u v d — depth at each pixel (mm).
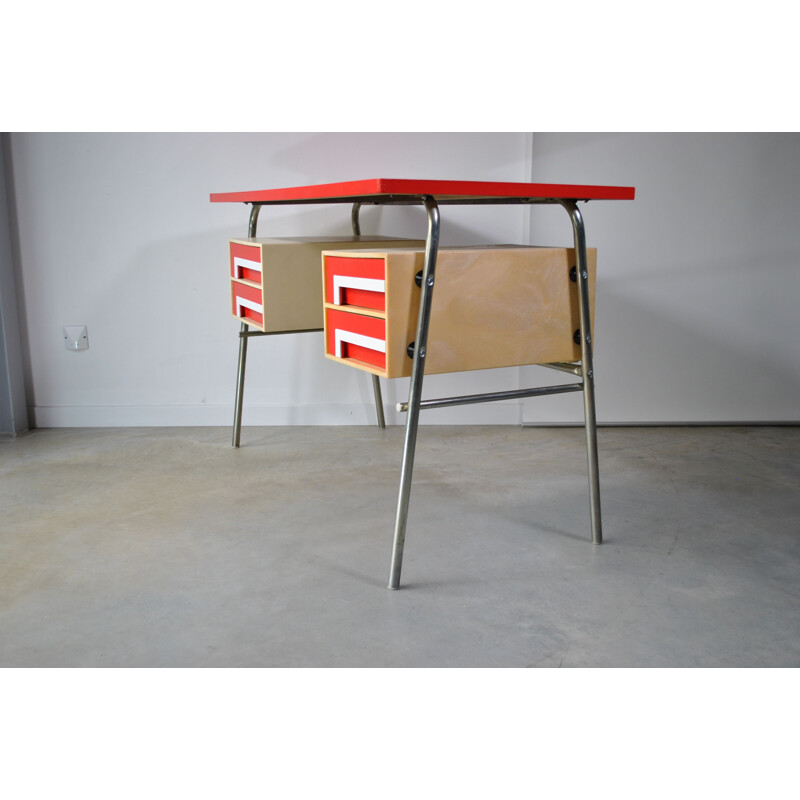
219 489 2299
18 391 2936
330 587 1689
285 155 2861
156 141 2848
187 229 2914
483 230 2930
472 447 2729
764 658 1411
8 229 2869
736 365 3016
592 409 1863
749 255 2941
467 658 1417
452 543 1911
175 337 2988
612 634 1496
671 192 2893
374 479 2383
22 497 2238
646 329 2979
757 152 2873
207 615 1574
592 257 1818
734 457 2604
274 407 3035
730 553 1845
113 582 1717
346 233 2943
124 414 3033
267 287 2270
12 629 1523
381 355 1681
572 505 2156
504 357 1764
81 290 2945
